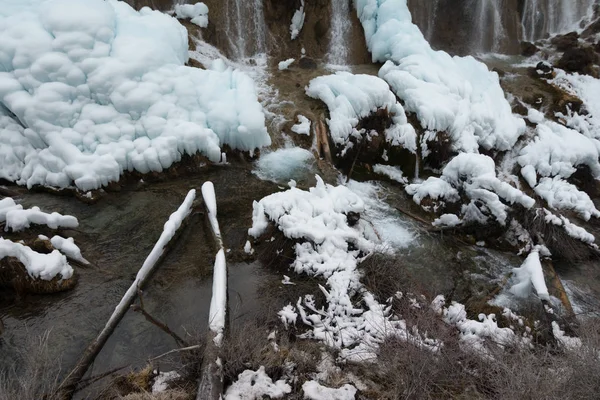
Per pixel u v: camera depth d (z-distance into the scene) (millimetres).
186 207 11344
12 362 8438
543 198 15391
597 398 7887
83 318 9312
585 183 16750
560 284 12141
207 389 7676
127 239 11148
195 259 10875
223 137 13695
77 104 12336
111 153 12258
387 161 15141
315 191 12289
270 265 11000
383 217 13414
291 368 8633
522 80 19625
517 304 11297
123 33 13336
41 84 11922
